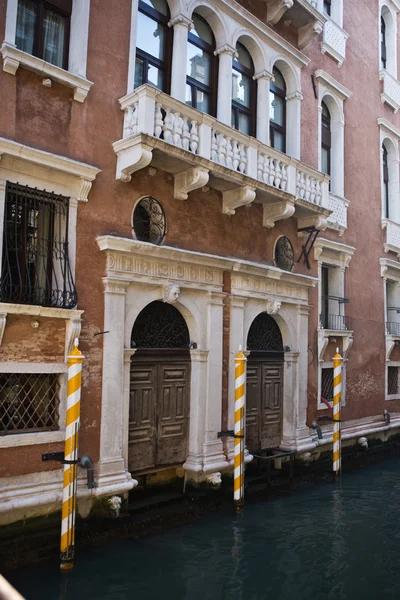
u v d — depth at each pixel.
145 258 7.66
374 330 13.45
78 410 5.96
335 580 5.89
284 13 10.45
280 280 10.08
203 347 8.61
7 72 6.38
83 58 7.15
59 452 6.20
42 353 6.53
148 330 8.13
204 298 8.70
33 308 6.27
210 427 8.57
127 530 7.01
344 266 12.45
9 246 6.48
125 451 7.34
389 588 5.73
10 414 6.43
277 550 6.67
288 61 10.68
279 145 10.90
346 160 12.81
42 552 6.18
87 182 7.02
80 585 5.55
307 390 10.88
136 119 7.34
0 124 6.29
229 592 5.54
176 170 8.09
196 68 9.04
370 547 6.86
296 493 9.38
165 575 5.86
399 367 14.65
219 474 8.49
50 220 6.90
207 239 8.84
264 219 10.00
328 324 12.16
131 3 7.86
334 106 12.59
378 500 9.04
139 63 8.17
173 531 7.22
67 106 6.99
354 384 12.55
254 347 9.99
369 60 14.05
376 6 14.59
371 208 13.68
